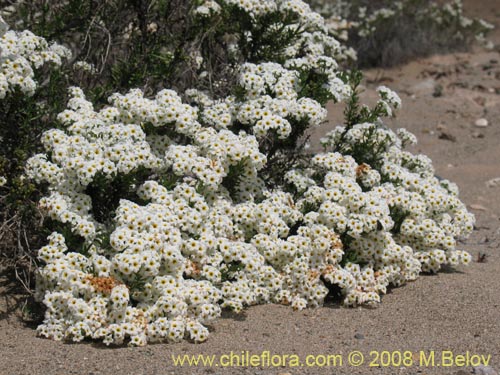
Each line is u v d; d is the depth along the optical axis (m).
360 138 6.22
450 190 6.79
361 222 5.50
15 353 4.59
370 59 14.80
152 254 4.84
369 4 15.52
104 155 5.21
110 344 4.75
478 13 22.34
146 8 6.78
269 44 6.47
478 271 6.31
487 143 10.81
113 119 5.60
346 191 5.62
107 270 4.88
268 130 5.95
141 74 6.43
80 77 6.53
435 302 5.56
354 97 6.42
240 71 6.31
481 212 8.21
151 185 5.25
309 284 5.39
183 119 5.48
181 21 7.05
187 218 5.14
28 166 5.27
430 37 15.72
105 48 6.84
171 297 4.83
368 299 5.46
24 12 6.58
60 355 4.55
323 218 5.57
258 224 5.51
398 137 6.79
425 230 5.96
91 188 5.34
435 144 10.77
